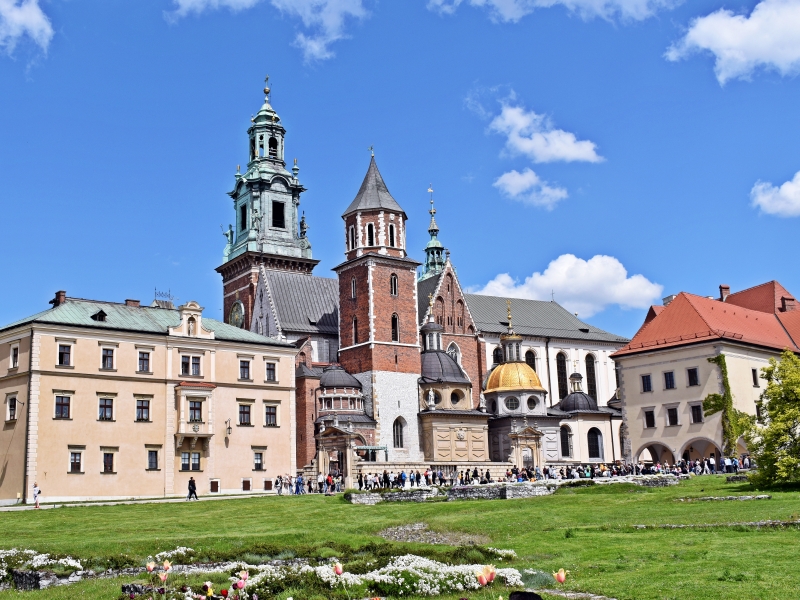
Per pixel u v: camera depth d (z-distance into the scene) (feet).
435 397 379.96
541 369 442.09
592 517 159.74
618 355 330.75
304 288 416.67
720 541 118.73
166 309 303.07
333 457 326.65
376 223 388.16
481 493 215.72
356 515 190.49
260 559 122.93
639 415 323.37
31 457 251.39
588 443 411.95
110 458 265.54
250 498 232.53
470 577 94.32
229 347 294.66
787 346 342.85
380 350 371.97
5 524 179.22
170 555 124.26
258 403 297.33
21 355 261.85
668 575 96.17
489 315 448.24
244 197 471.62
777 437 192.54
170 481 274.36
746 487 195.11
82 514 196.54
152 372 277.64
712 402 301.84
